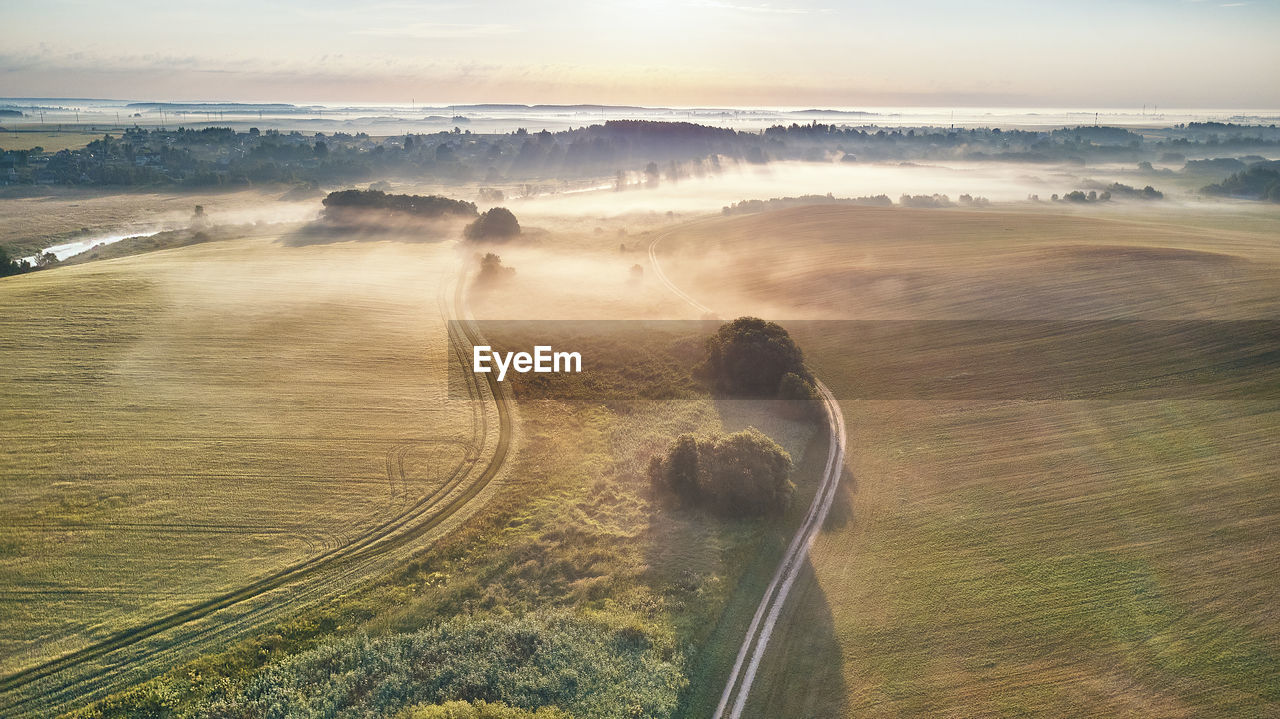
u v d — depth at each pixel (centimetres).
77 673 2784
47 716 2609
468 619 3131
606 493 4200
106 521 3700
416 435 4800
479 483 4291
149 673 2797
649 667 2862
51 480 4022
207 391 5200
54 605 3125
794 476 4412
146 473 4144
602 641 2998
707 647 3027
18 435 4459
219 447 4469
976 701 2739
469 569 3494
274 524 3759
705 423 5094
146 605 3148
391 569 3459
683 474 4088
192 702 2678
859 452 4697
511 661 2894
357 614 3162
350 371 5725
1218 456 4422
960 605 3269
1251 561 3506
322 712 2634
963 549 3672
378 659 2884
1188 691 2783
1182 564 3509
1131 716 2672
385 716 2612
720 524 3888
